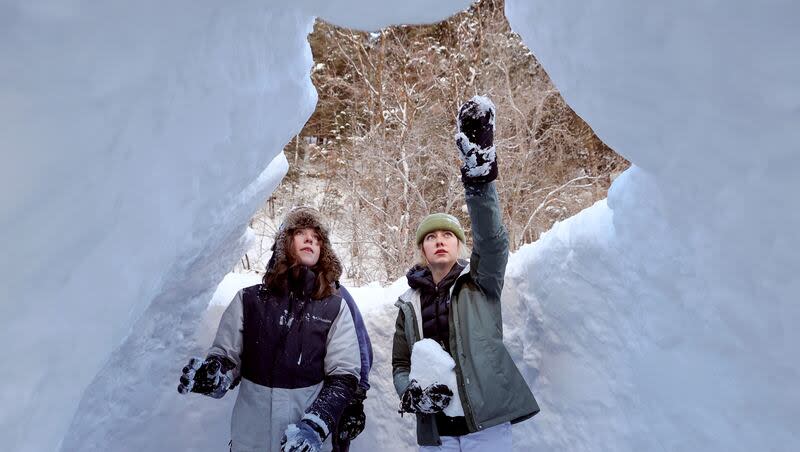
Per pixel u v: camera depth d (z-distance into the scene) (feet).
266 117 3.68
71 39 1.75
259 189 5.54
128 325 2.97
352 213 26.08
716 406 3.61
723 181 2.93
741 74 2.44
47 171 1.83
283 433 5.74
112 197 2.20
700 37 2.44
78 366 2.29
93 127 1.95
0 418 1.91
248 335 6.07
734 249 3.06
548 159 28.91
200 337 7.66
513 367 5.94
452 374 5.73
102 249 2.24
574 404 6.01
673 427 4.17
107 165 2.08
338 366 6.04
